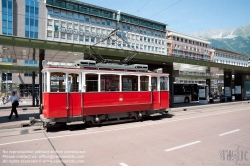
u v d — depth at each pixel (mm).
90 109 10570
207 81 36281
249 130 9820
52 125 10852
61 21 51781
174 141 7734
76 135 8852
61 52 14578
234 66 27250
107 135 8836
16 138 8297
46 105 9602
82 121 10523
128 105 12023
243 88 33562
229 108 21562
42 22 49062
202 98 27719
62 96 9836
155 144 7332
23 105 26141
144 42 69000
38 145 7227
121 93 11805
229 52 93938
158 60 18703
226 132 9352
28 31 47375
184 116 15242
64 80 10023
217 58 89875
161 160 5664
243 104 27125
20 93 46031
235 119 13539
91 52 14891
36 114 15539
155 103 13508
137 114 12781
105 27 59156
